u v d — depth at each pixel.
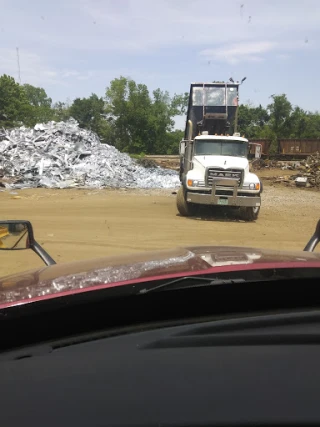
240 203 13.03
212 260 2.51
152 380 1.36
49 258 3.48
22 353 1.73
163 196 19.45
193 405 1.21
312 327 1.80
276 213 15.11
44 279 2.35
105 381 1.37
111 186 22.61
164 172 29.88
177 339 1.69
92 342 1.76
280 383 1.33
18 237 3.48
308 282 2.28
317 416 1.16
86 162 26.70
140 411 1.19
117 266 2.51
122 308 2.07
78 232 10.90
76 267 2.66
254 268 2.25
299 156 39.06
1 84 76.31
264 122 83.94
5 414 1.20
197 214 14.25
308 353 1.54
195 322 1.91
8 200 17.59
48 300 1.98
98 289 2.04
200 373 1.40
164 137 71.19
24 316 1.95
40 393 1.31
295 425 1.13
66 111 92.62
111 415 1.18
